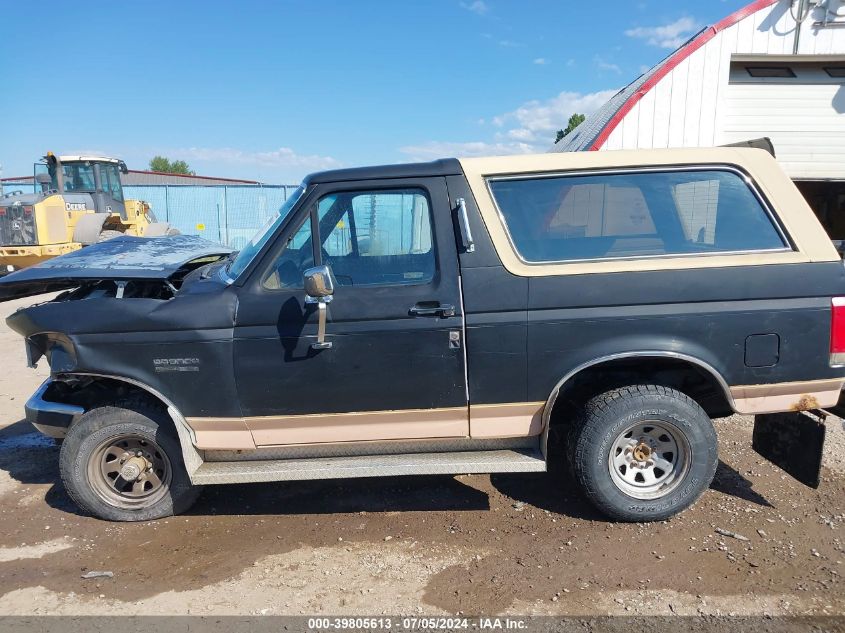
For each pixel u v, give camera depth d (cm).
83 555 341
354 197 348
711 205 352
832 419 502
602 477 347
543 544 342
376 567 324
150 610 291
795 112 946
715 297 332
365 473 342
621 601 289
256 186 2688
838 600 285
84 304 349
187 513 388
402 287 337
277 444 353
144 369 343
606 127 917
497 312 335
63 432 381
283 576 317
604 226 349
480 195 342
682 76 908
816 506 374
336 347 334
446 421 348
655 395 343
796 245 339
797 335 334
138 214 1823
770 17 888
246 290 342
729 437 486
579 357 336
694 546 335
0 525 376
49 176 1600
